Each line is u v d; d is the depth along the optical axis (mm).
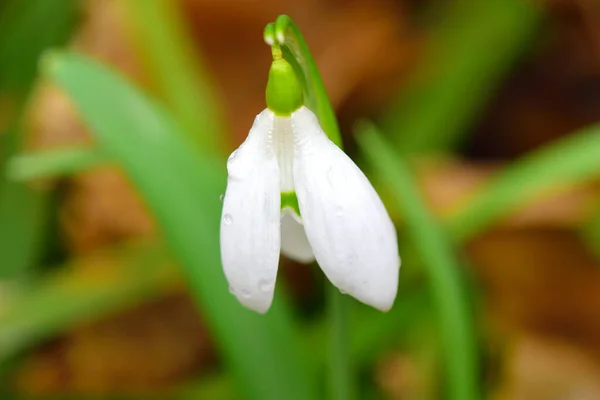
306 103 220
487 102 422
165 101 394
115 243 393
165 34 359
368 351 323
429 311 329
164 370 396
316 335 330
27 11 392
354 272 207
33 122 408
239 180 209
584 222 366
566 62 437
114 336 395
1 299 336
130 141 263
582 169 284
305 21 430
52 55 269
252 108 436
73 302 330
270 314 260
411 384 328
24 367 373
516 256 393
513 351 378
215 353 398
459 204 355
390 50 421
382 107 427
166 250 334
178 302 398
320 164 208
